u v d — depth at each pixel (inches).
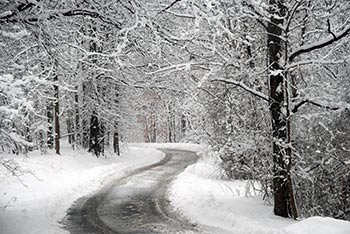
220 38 479.8
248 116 549.0
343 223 345.1
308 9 434.3
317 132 504.1
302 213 494.0
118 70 550.9
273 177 459.5
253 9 450.6
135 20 397.1
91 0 406.0
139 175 941.2
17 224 445.7
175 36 438.9
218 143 627.2
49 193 652.1
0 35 371.9
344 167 507.2
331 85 508.7
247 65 515.2
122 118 1219.2
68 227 464.8
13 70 392.5
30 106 318.3
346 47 496.4
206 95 607.8
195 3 361.4
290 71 474.0
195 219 488.7
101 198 654.5
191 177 830.5
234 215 462.3
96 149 1180.5
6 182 709.3
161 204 601.9
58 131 1075.9
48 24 392.5
